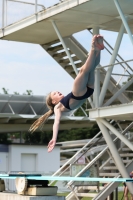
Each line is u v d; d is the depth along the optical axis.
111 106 30.75
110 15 33.41
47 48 40.28
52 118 56.25
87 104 33.09
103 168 34.72
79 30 37.06
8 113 54.38
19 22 36.06
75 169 32.75
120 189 55.81
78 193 31.84
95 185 31.33
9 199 23.58
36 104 58.84
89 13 32.88
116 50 33.38
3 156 54.88
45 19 33.81
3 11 36.97
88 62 12.62
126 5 31.20
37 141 121.75
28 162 57.03
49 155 58.41
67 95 13.39
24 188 23.03
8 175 23.78
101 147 45.34
